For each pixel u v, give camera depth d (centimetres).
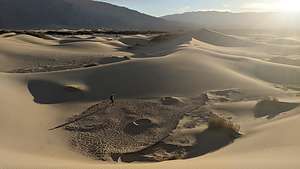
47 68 4347
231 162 1228
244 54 5425
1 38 6391
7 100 2566
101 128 2252
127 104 2672
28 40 6750
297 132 1755
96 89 3025
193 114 2436
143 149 1952
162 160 1777
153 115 2444
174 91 2964
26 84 3098
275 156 1355
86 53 5741
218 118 2133
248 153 1514
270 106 2502
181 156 1831
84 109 2606
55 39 7881
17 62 4950
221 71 3519
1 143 1902
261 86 3178
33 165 1265
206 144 1948
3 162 1302
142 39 7744
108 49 6322
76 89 2972
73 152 1934
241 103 2609
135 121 2333
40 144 1997
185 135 2075
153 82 3128
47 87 3044
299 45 7244
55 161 1525
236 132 2038
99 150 1953
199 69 3509
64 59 5238
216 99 2755
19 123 2239
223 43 6944
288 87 3303
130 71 3372
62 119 2419
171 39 6806
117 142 2059
